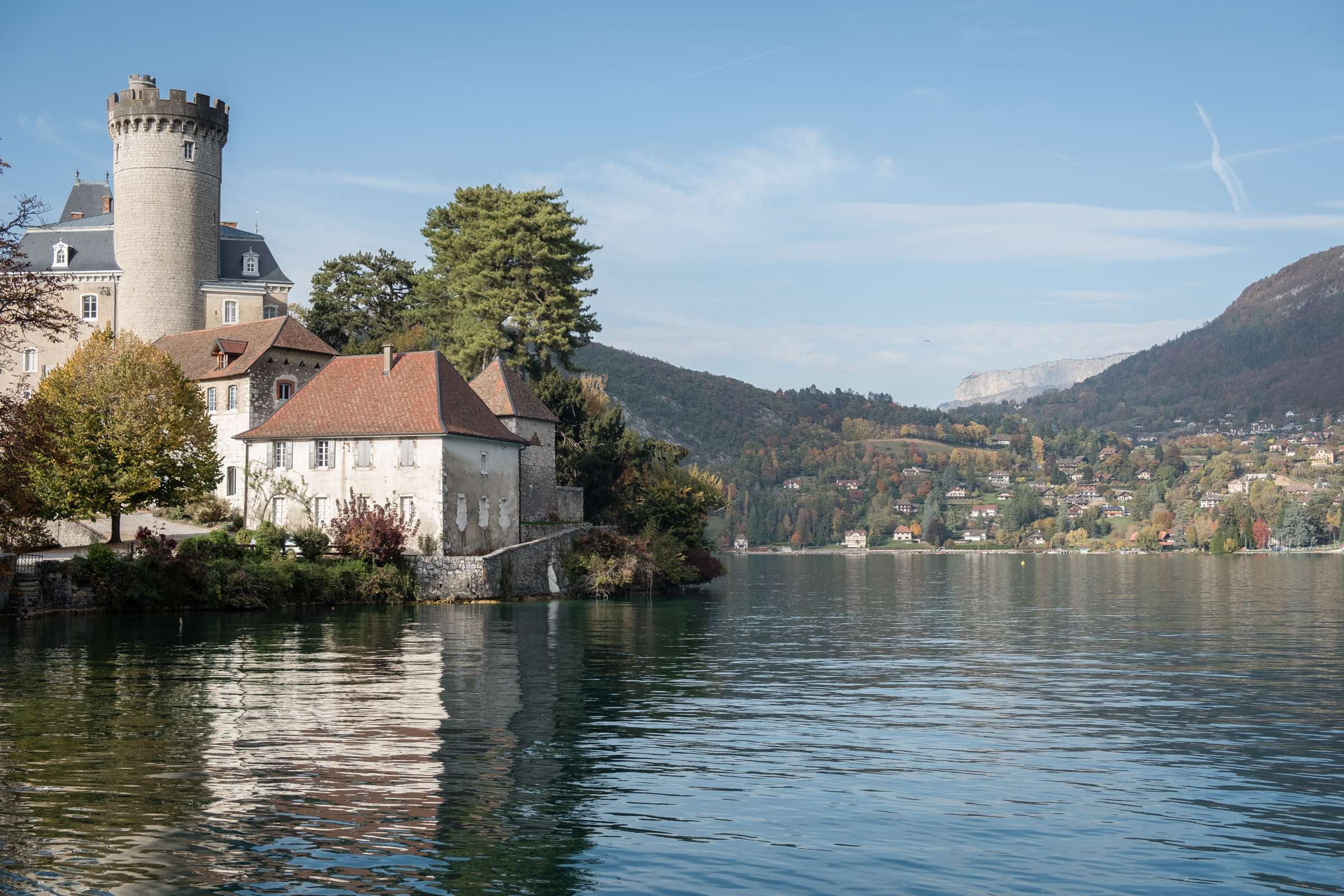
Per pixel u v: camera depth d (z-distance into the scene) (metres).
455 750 23.38
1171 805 19.81
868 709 29.45
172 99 94.94
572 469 89.00
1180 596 85.88
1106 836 17.98
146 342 91.00
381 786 20.31
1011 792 20.61
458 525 67.75
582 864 16.42
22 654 38.09
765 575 134.75
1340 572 139.62
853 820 18.72
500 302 89.44
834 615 63.78
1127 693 32.81
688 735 25.48
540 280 90.69
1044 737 25.75
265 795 19.59
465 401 71.31
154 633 44.75
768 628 54.09
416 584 63.38
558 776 21.34
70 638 42.97
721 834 17.84
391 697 29.73
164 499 65.12
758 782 21.12
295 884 15.44
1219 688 34.03
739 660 40.16
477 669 35.56
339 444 68.94
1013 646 46.66
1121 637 50.75
